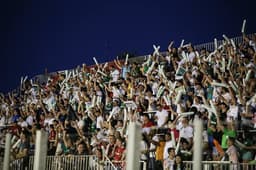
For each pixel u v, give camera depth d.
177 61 20.08
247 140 12.41
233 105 14.25
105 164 12.87
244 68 16.83
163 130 14.69
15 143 15.59
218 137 12.47
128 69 21.86
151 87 18.86
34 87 26.02
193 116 13.80
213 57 18.91
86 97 20.36
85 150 14.23
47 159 13.40
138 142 6.84
